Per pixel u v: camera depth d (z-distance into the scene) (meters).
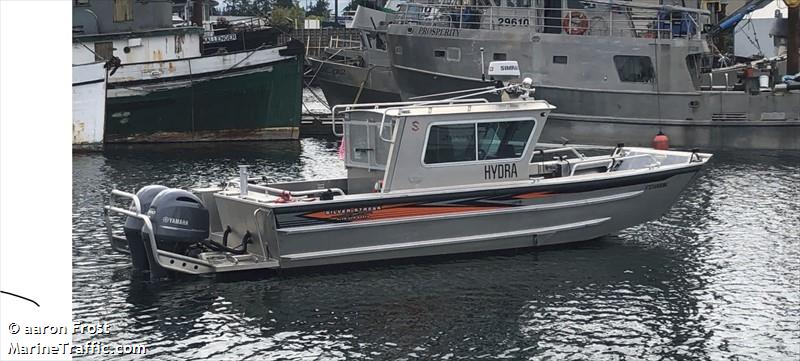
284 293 13.92
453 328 12.67
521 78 27.59
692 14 28.84
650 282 14.56
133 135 32.56
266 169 26.23
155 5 33.19
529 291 14.08
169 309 13.30
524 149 15.47
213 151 30.50
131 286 14.25
